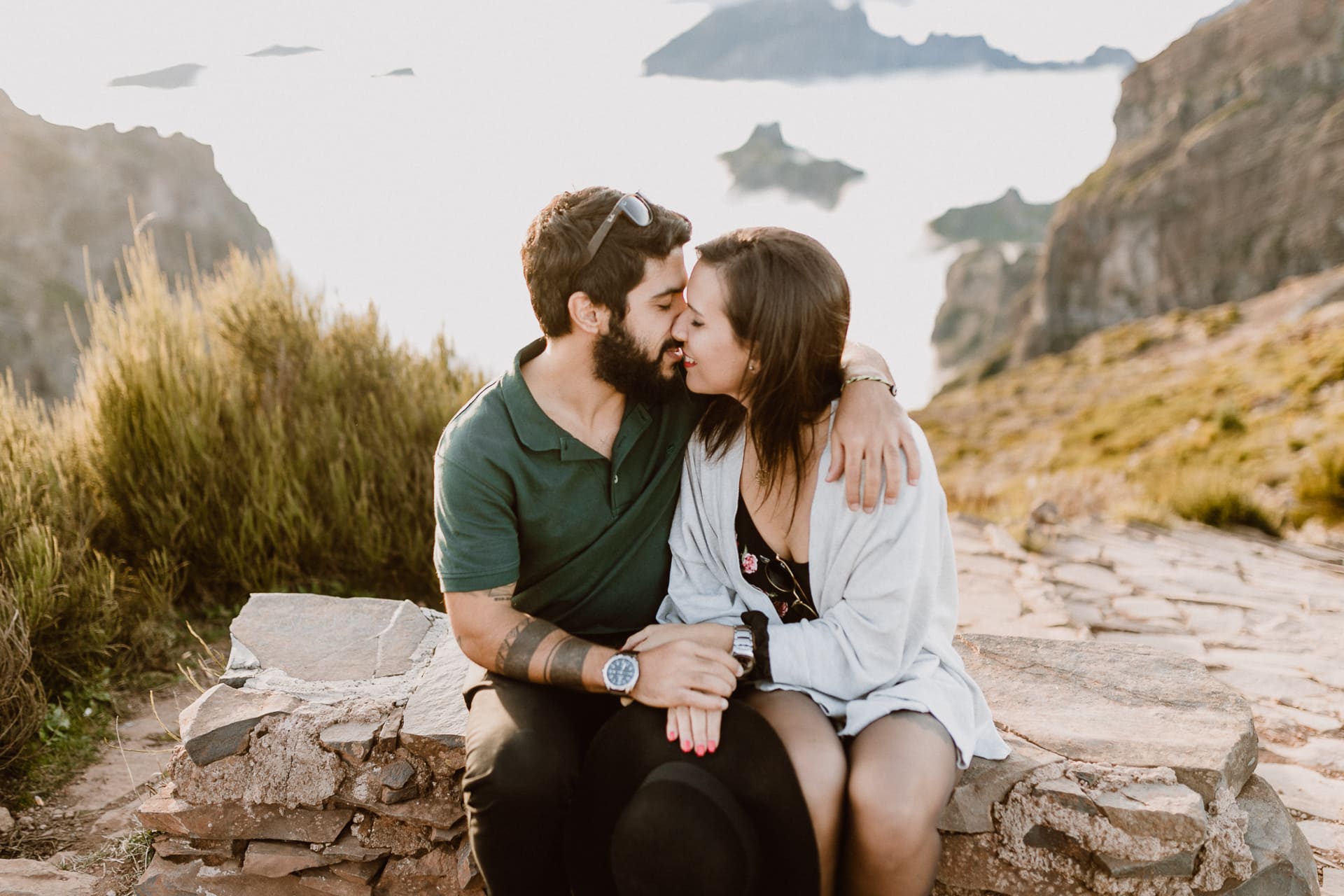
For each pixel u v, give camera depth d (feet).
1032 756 5.85
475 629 5.58
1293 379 66.18
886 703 5.17
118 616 10.88
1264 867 5.52
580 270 5.28
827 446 5.48
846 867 4.84
